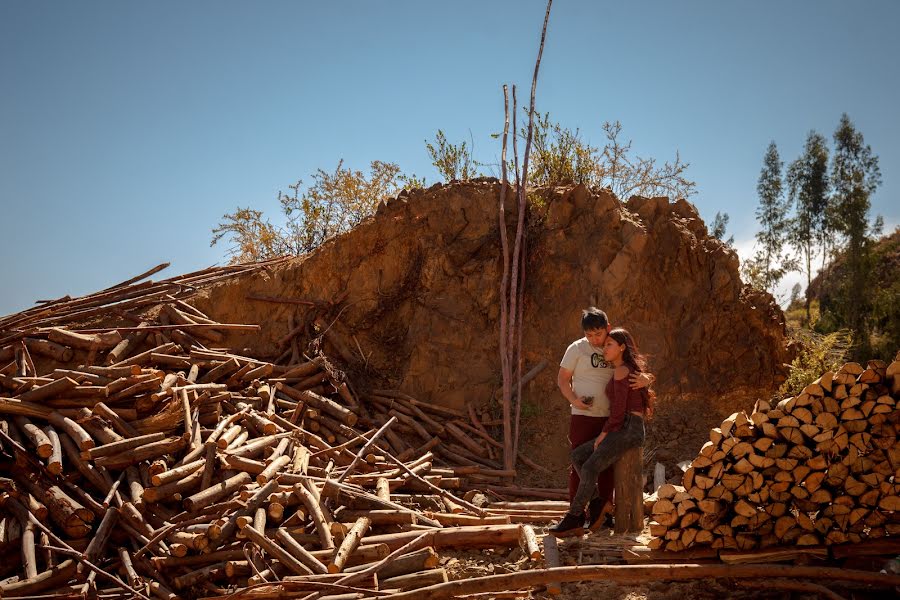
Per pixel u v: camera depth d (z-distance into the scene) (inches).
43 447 227.3
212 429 268.4
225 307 367.9
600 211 380.5
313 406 313.7
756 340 356.8
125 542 215.0
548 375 351.3
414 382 353.1
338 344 359.9
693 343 353.4
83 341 317.4
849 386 186.9
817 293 1320.1
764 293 369.7
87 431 243.4
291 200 466.6
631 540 212.7
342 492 234.7
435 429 327.6
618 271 361.1
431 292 374.0
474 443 320.2
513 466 308.3
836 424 187.6
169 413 249.3
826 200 1305.4
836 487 191.0
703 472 195.0
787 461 188.5
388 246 383.6
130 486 224.8
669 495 196.5
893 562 177.6
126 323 349.1
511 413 338.3
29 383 264.7
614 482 226.2
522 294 354.0
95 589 193.5
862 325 1044.5
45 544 203.3
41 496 218.2
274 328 363.3
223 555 203.9
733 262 369.1
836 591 177.6
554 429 335.3
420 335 363.6
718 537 194.5
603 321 220.4
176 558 202.1
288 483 238.4
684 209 390.3
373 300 374.0
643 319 357.4
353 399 331.6
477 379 354.9
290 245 463.8
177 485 222.2
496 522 238.8
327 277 377.7
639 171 459.8
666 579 186.4
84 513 211.5
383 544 209.0
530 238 379.2
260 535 204.2
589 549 209.6
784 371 355.9
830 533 190.7
